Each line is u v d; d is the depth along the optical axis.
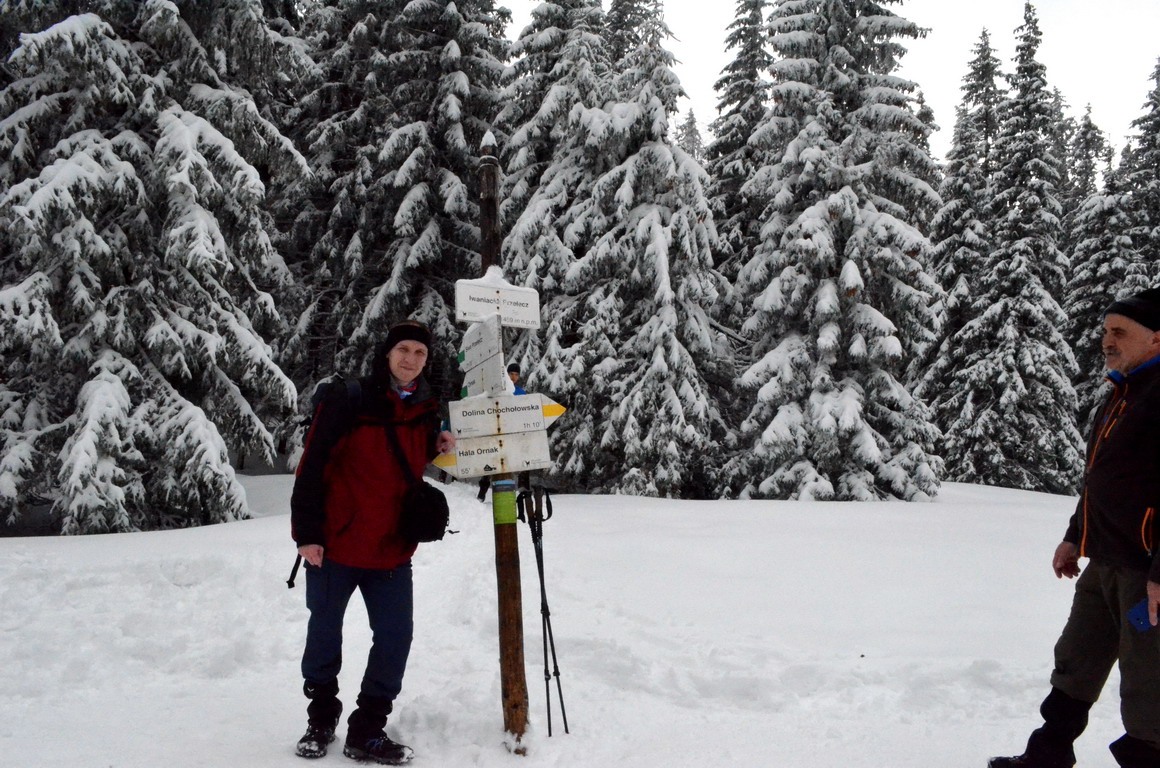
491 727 3.60
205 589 6.27
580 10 17.22
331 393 3.32
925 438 15.00
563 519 10.32
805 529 9.62
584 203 15.98
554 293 16.50
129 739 3.35
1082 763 3.33
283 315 18.41
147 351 11.92
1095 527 2.98
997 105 24.48
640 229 15.05
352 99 19.42
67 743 3.28
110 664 4.55
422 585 6.86
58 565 6.62
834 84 15.85
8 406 11.42
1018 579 7.02
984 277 22.84
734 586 6.66
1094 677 3.08
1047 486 22.23
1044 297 21.72
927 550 8.32
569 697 4.11
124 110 11.90
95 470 10.44
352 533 3.27
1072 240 29.91
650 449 14.66
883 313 15.54
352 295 18.12
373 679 3.29
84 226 10.59
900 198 15.88
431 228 17.34
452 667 4.61
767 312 15.50
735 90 22.19
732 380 17.14
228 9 12.10
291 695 4.12
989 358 22.11
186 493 11.30
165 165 11.09
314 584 3.31
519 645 3.46
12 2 11.27
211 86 12.45
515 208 17.61
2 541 8.36
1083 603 3.13
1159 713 2.73
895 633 5.35
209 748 3.26
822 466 14.73
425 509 3.35
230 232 12.40
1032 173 22.61
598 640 4.92
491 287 3.76
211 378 12.28
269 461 12.53
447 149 17.98
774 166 16.23
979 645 5.07
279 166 12.71
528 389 15.45
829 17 15.97
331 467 3.33
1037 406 22.05
